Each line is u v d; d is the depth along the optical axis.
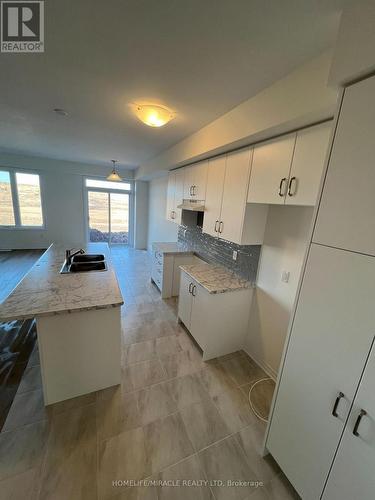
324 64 1.11
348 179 0.91
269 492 1.30
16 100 1.96
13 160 5.40
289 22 0.97
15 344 2.40
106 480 1.29
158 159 3.87
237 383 2.07
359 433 0.92
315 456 1.12
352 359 0.93
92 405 1.74
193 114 1.97
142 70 1.41
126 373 2.09
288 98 1.31
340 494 1.01
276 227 2.04
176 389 1.95
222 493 1.28
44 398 1.68
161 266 3.71
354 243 0.90
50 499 1.20
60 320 1.60
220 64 1.29
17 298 1.66
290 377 1.24
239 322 2.41
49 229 6.18
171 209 3.89
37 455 1.38
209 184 2.53
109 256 2.95
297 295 1.17
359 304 0.90
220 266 2.90
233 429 1.64
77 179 6.13
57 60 1.36
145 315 3.15
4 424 1.55
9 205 5.74
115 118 2.27
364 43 0.82
